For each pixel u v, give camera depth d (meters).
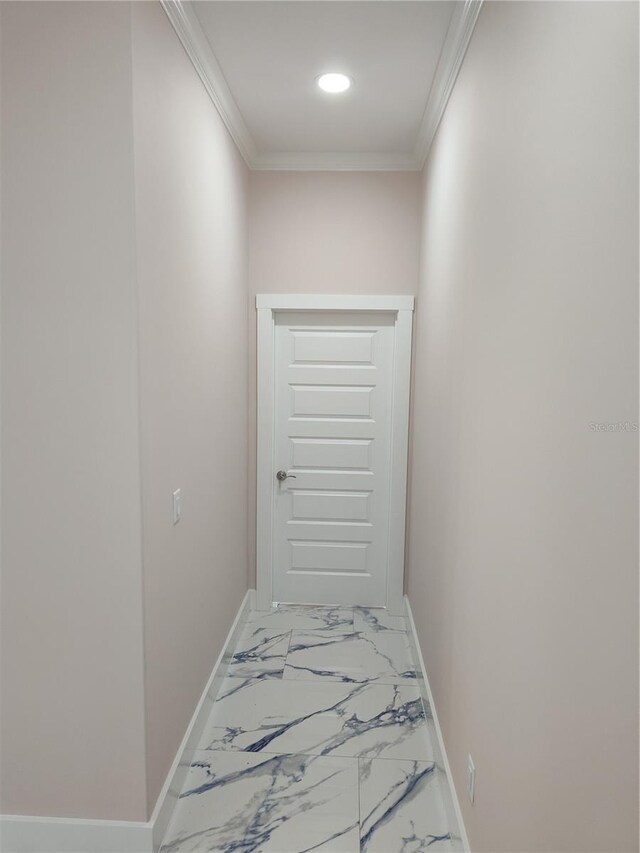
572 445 0.91
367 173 3.21
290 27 1.93
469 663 1.66
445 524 2.12
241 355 3.10
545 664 1.02
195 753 2.18
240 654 2.96
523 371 1.18
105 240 1.49
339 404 3.43
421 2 1.79
